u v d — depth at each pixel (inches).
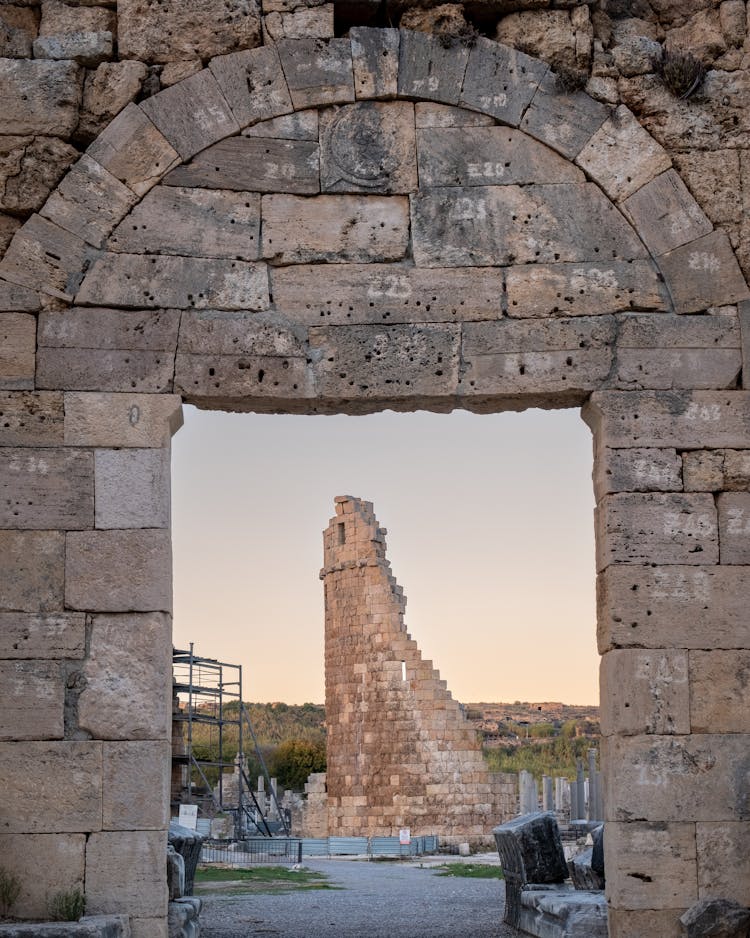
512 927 598.2
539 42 517.3
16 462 470.6
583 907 500.1
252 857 1306.6
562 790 1600.6
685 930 443.2
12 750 449.4
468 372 493.0
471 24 519.8
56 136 498.9
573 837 1172.5
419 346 494.3
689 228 505.0
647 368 492.7
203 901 762.2
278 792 2303.2
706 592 474.3
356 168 506.3
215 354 487.8
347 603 1685.5
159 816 449.1
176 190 498.6
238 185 501.4
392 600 1636.3
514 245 503.2
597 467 497.4
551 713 3821.4
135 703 456.4
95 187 495.5
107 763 451.2
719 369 493.7
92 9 514.0
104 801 448.8
